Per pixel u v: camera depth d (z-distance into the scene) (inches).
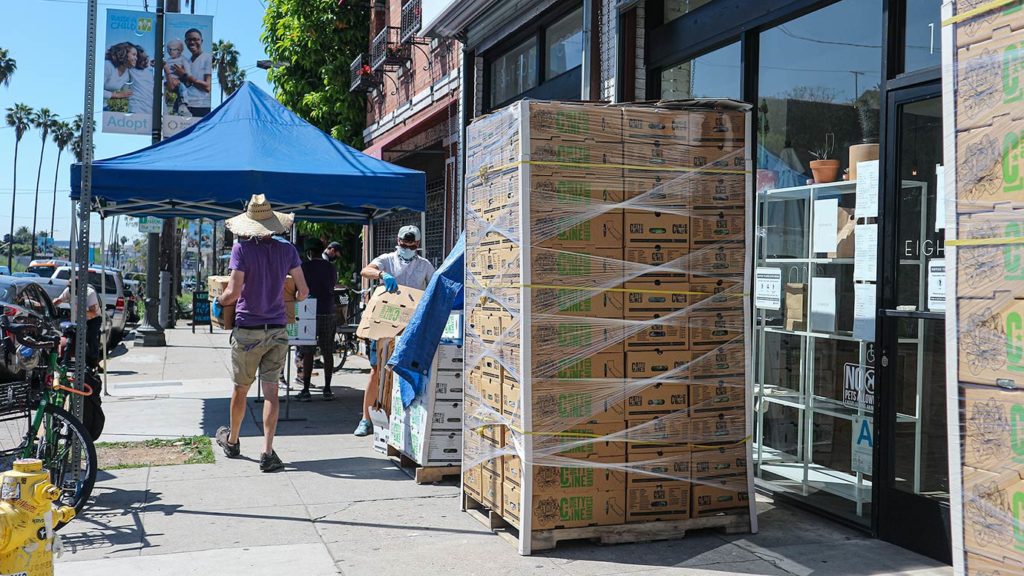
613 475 198.1
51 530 151.7
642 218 199.5
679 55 287.7
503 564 187.2
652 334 200.2
